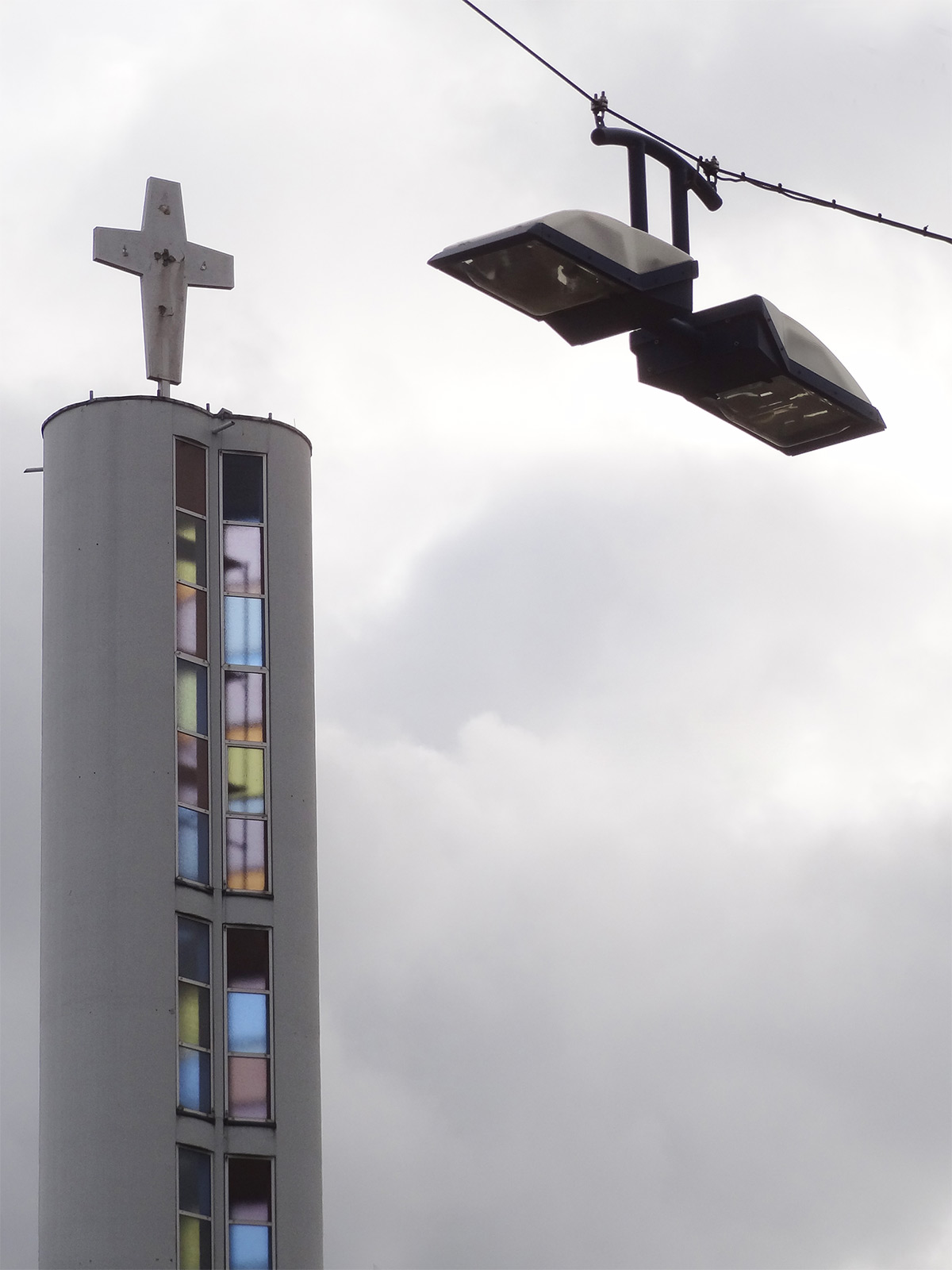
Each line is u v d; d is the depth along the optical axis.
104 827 42.94
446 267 13.25
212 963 43.03
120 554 44.56
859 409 14.72
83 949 42.25
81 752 43.53
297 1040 43.09
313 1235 41.97
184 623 44.81
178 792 43.62
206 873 43.56
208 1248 41.12
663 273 13.61
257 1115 42.31
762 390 14.50
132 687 43.78
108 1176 40.78
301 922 43.94
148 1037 41.72
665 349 14.34
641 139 14.46
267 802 44.41
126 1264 40.28
